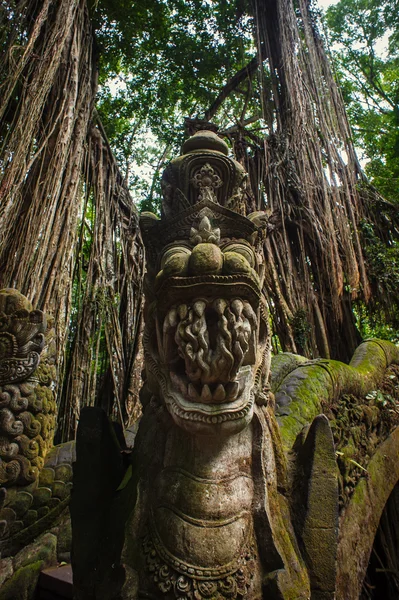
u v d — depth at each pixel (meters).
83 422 1.91
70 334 7.56
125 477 2.08
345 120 7.75
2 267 4.51
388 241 7.44
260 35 8.84
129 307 7.48
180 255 1.63
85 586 1.66
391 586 2.85
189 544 1.46
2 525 2.74
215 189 2.14
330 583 1.60
